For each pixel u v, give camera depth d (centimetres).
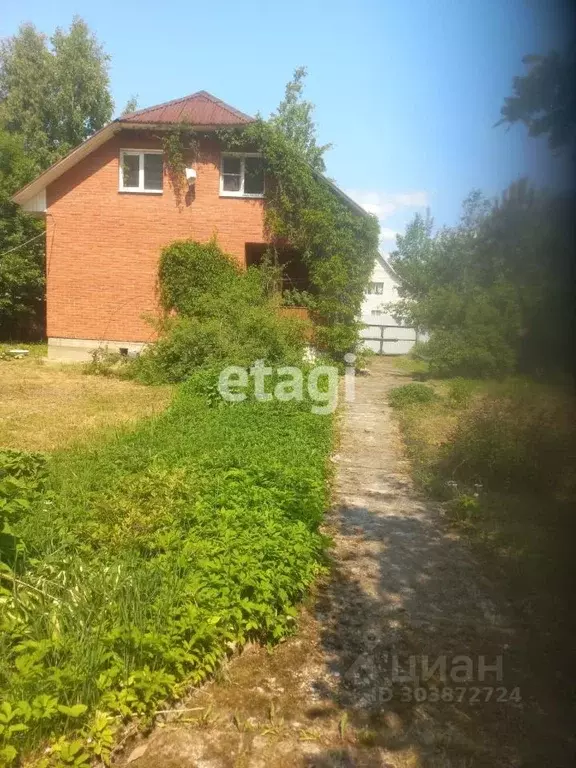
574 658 368
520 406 442
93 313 1795
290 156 1706
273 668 360
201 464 657
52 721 294
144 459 684
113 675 313
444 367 1023
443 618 416
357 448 874
